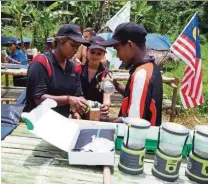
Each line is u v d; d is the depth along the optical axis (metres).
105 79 2.44
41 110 1.48
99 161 1.32
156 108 1.65
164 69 8.76
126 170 1.30
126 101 1.73
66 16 12.06
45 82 2.03
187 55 3.38
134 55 1.77
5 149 1.43
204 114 5.57
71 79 2.15
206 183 1.28
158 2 16.72
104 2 11.79
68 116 2.14
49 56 2.05
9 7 10.16
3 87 4.75
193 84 3.46
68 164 1.34
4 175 1.22
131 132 1.28
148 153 1.50
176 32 12.97
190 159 1.32
